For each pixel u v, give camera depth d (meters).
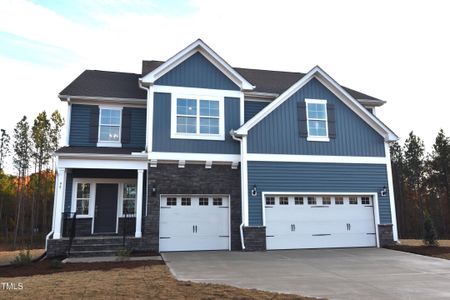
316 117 15.16
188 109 14.34
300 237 14.09
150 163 13.55
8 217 38.38
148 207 13.24
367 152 15.35
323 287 7.27
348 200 14.87
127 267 9.46
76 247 12.21
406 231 40.88
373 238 14.78
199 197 13.98
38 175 35.00
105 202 14.87
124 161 13.31
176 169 13.80
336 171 14.82
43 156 34.72
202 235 13.72
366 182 15.05
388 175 15.36
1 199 37.47
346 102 15.62
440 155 38.69
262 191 13.91
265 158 14.19
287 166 14.34
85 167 12.89
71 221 13.68
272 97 15.80
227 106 14.79
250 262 10.60
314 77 15.50
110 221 14.77
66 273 8.65
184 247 13.46
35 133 34.38
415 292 6.89
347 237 14.53
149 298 6.01
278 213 14.06
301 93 15.18
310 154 14.70
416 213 41.53
